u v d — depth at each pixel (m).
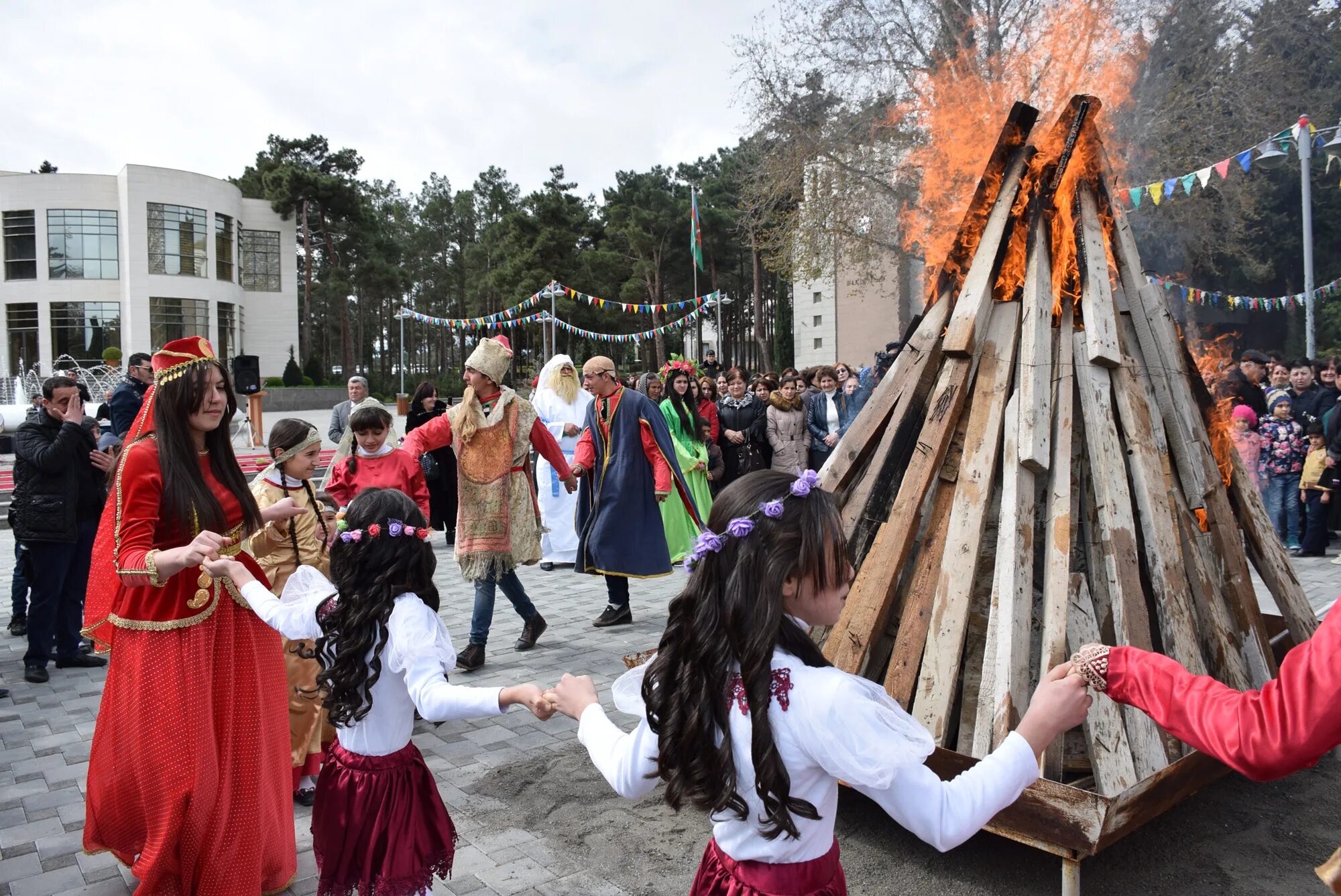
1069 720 1.62
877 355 10.76
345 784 2.45
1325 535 8.39
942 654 3.10
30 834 3.50
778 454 9.87
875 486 3.66
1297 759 1.32
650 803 3.67
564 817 3.56
